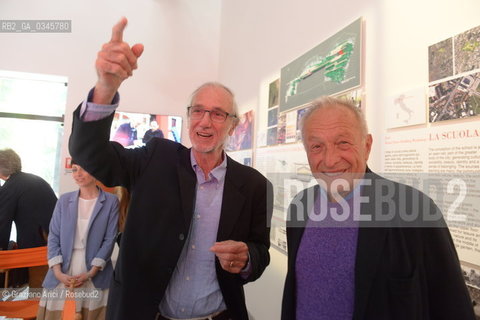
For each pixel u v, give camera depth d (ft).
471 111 3.18
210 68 14.51
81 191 6.88
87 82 12.88
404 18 4.12
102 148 3.02
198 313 3.49
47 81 13.75
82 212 6.72
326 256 2.86
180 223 3.45
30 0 12.43
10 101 13.46
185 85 14.12
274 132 7.68
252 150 9.09
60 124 14.06
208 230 3.62
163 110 13.79
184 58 14.20
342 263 2.74
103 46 2.54
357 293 2.48
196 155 3.83
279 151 7.32
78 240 6.54
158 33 13.91
